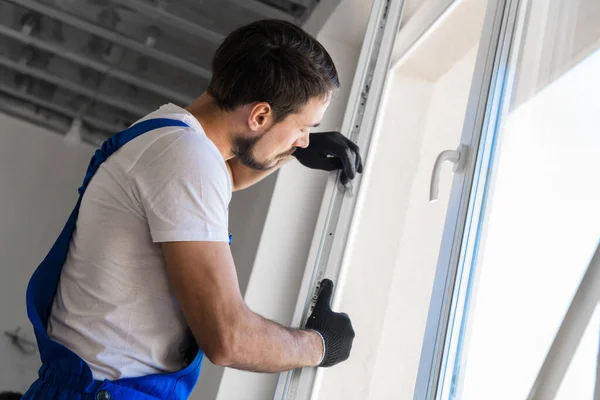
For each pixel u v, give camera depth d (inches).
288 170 98.3
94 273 47.5
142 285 47.1
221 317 44.7
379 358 71.9
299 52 50.5
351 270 75.6
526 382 46.3
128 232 46.8
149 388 47.3
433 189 60.1
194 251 44.9
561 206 47.8
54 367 47.3
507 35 62.0
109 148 49.5
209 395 96.2
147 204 45.6
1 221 138.8
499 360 50.3
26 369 132.0
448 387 55.7
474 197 59.3
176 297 48.1
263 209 100.2
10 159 141.9
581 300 43.0
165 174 45.6
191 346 50.9
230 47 51.2
